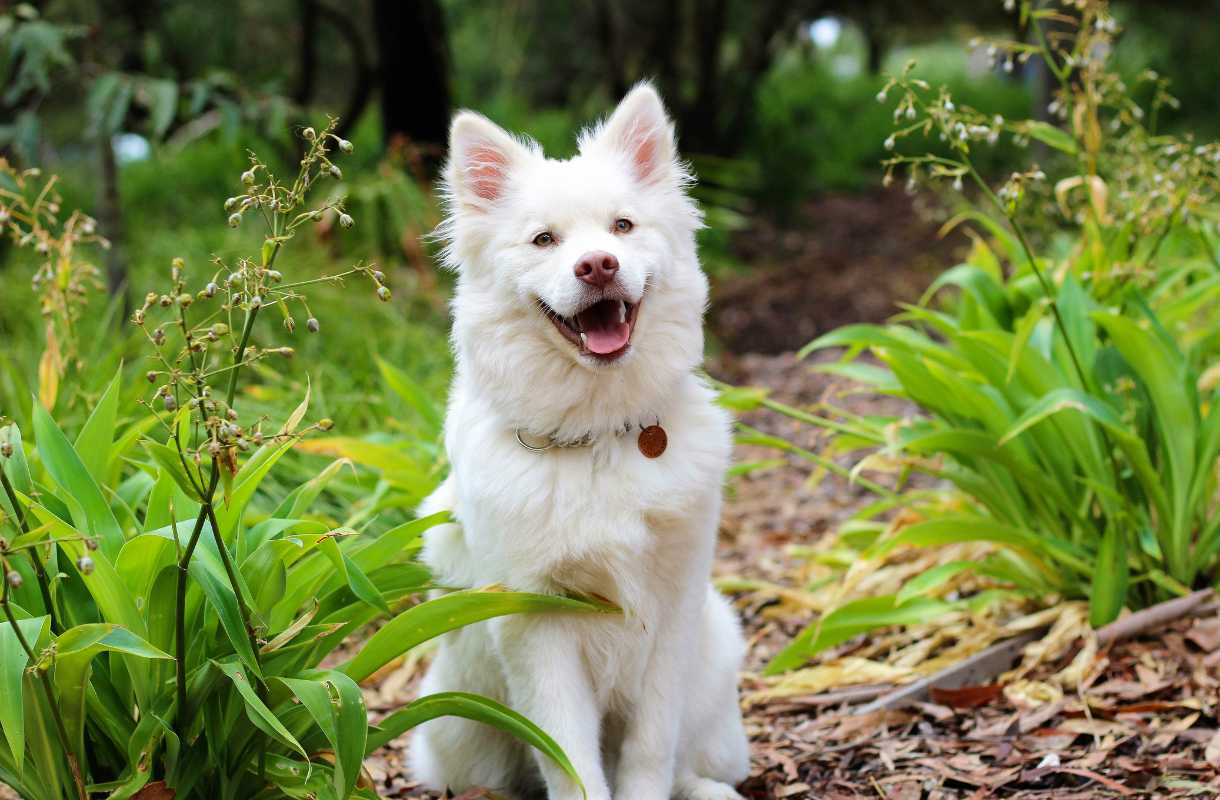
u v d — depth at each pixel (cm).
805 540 596
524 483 282
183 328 238
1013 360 382
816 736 370
